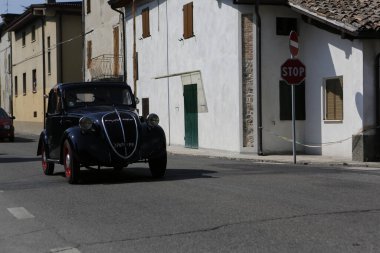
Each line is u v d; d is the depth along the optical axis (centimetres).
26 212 818
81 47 3925
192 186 1030
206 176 1188
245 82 1859
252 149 1856
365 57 1538
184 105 2259
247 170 1312
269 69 1845
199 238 631
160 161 1151
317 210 775
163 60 2434
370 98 1541
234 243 605
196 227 686
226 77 1941
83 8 3541
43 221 752
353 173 1228
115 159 1071
